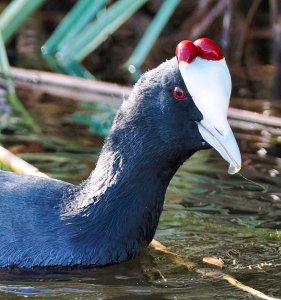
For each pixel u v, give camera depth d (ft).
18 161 37.78
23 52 59.62
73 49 57.47
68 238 30.17
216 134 28.37
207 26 61.77
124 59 59.16
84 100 51.47
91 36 56.54
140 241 31.22
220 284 29.45
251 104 51.01
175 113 29.12
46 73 53.16
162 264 31.19
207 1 61.46
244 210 36.65
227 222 35.45
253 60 59.62
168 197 37.91
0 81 53.72
